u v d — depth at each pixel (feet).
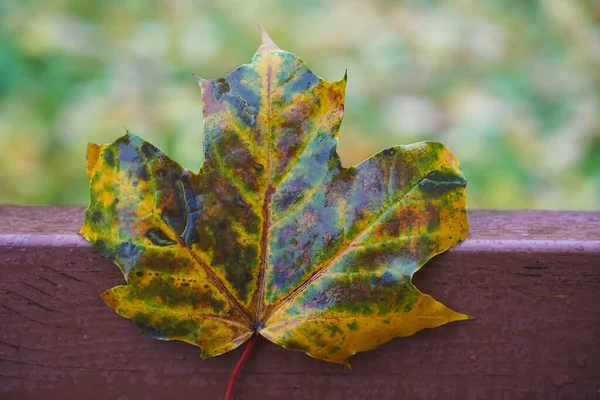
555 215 2.05
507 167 4.37
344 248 1.85
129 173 1.84
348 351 1.86
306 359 1.90
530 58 5.12
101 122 4.37
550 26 5.18
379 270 1.84
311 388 1.90
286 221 1.85
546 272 1.87
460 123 4.61
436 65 5.09
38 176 4.33
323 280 1.85
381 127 4.73
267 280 1.85
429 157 1.85
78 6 4.92
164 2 5.11
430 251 1.85
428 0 5.59
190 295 1.85
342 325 1.85
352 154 4.61
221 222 1.85
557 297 1.88
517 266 1.87
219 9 5.23
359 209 1.85
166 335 1.86
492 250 1.87
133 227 1.84
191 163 4.26
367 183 1.85
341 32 5.36
